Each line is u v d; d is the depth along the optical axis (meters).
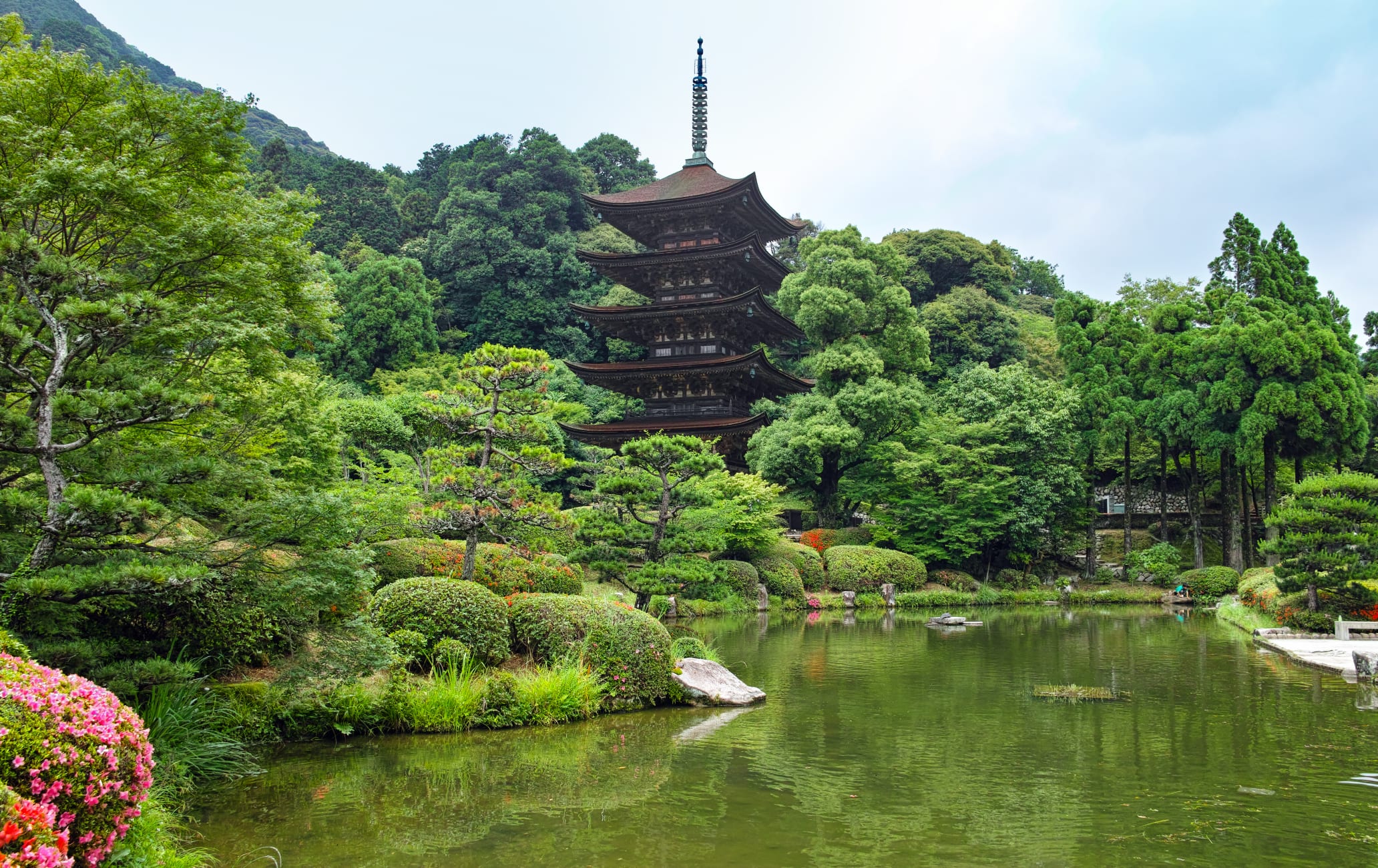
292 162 71.19
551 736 11.34
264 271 10.22
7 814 4.46
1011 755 10.49
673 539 22.06
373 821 7.92
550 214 67.19
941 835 7.63
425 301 55.62
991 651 20.64
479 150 68.81
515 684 12.35
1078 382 45.22
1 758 4.85
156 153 9.73
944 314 59.78
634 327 44.44
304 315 11.59
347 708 11.16
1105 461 49.72
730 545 34.69
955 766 9.98
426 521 15.62
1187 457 48.06
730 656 19.78
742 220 44.97
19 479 9.59
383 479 25.67
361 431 24.77
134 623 10.62
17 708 5.16
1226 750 10.73
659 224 44.84
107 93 9.91
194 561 8.86
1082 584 42.81
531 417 16.44
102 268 10.02
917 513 40.59
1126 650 20.88
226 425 10.73
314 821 7.89
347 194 67.06
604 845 7.34
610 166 80.56
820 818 8.09
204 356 10.00
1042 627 27.17
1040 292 94.56
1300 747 10.90
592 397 56.25
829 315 44.91
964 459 40.59
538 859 7.00
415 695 11.54
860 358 43.44
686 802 8.55
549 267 63.03
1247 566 40.12
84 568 8.01
